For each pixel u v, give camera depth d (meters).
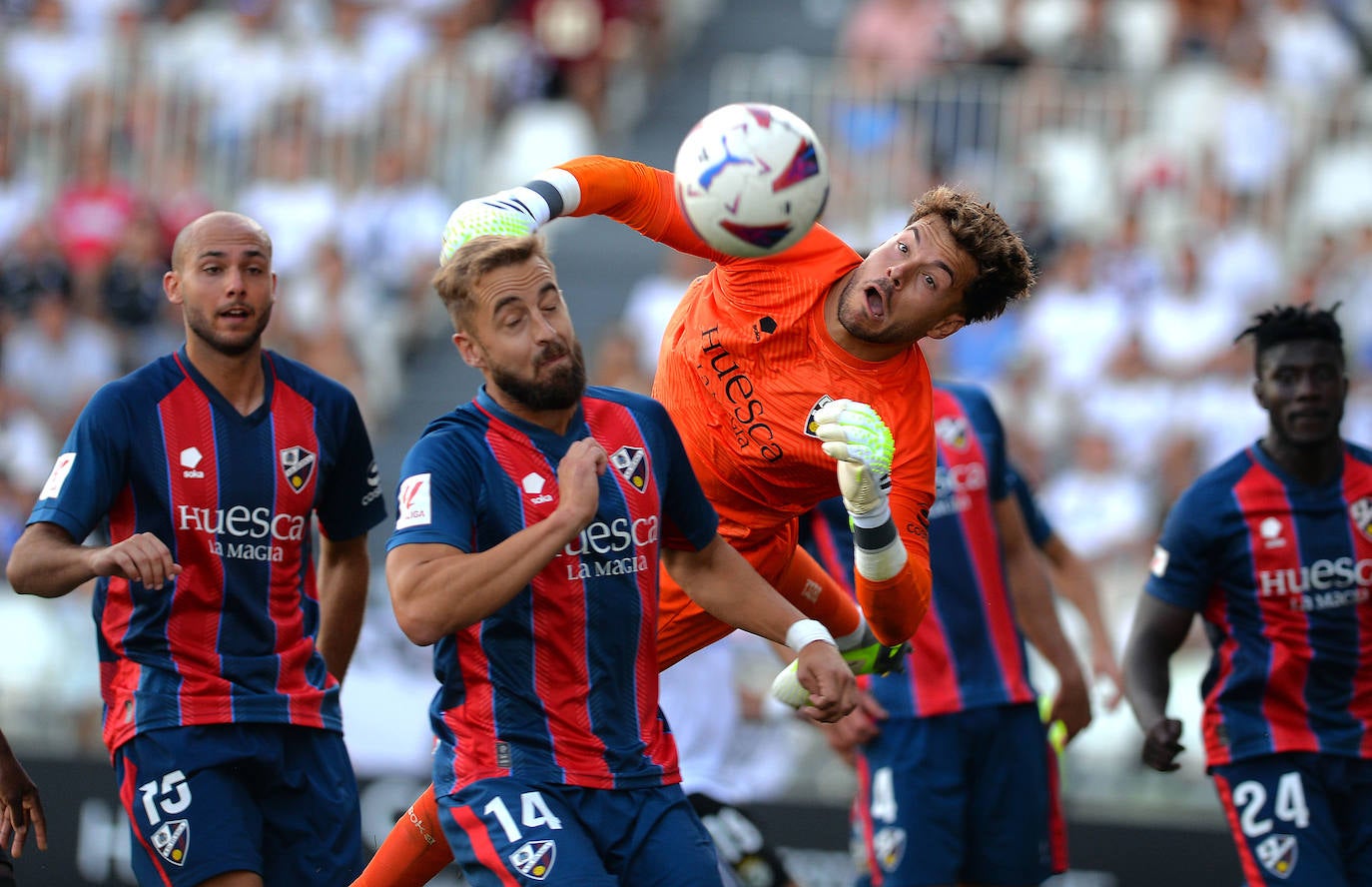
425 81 46.84
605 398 14.83
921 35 48.19
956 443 22.39
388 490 40.38
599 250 47.06
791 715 27.72
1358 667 19.45
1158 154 43.41
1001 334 40.00
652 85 52.84
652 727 14.58
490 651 14.10
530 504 14.12
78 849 27.52
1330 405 19.19
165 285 17.08
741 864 21.69
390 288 43.97
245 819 16.64
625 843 14.07
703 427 16.09
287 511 16.94
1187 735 28.28
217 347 16.55
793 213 13.83
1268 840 19.42
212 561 16.61
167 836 16.34
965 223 15.06
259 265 16.70
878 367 15.67
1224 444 37.53
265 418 16.94
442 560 13.47
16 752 28.44
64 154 46.16
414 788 28.05
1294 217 42.72
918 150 44.47
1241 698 19.83
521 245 13.87
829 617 17.17
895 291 15.09
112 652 16.88
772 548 16.67
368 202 44.59
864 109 45.41
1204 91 44.16
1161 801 27.97
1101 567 34.91
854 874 26.98
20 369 41.31
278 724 16.89
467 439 14.21
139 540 14.95
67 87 46.69
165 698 16.52
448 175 46.66
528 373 13.80
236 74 46.78
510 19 51.53
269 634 16.88
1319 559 19.41
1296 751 19.47
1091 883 26.89
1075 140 44.28
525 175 47.62
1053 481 37.22
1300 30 46.88
